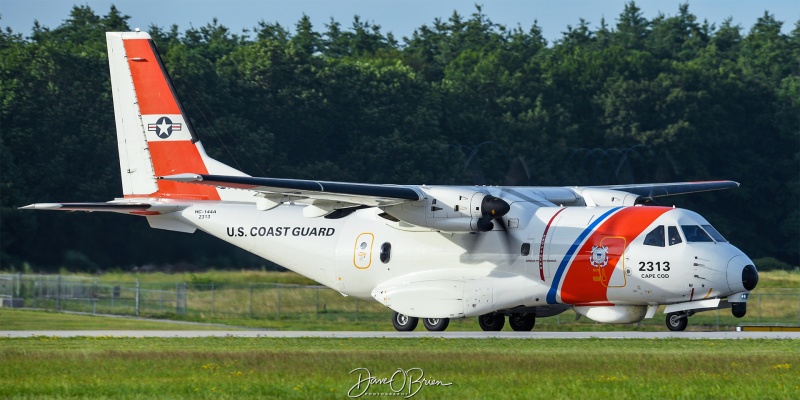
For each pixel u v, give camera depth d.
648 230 94.31
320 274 107.88
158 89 113.75
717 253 93.00
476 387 60.00
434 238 101.00
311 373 65.00
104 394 58.69
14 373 65.94
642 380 62.03
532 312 102.62
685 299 93.81
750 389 59.09
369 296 106.00
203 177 88.69
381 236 103.94
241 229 110.44
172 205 111.69
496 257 98.44
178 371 66.31
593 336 92.25
